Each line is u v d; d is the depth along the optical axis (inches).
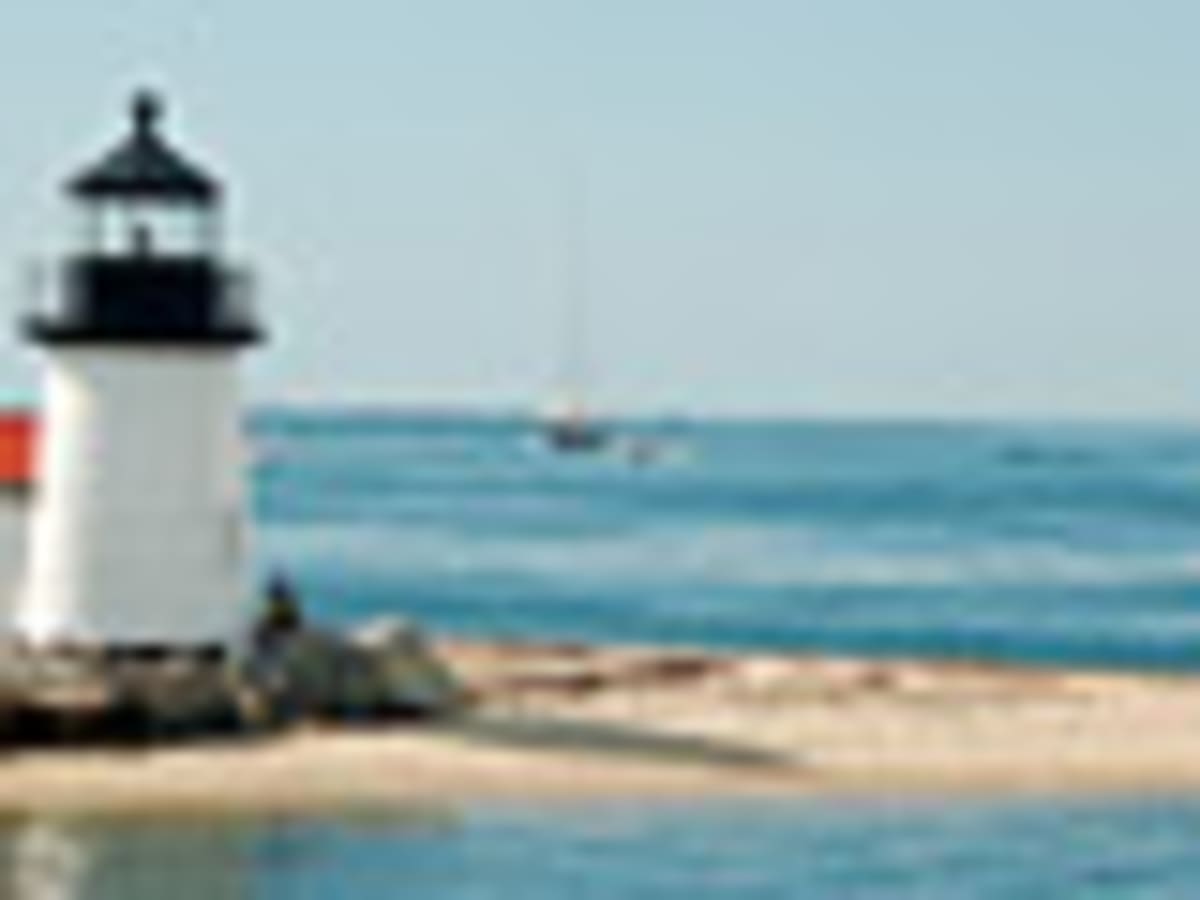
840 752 5487.2
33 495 5546.3
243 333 5408.5
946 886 4424.2
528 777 5167.3
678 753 5423.2
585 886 4384.8
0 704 5191.9
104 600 5378.9
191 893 4244.6
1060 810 5032.0
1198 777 5334.6
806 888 4411.9
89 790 4921.3
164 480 5383.9
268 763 5162.4
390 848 4586.6
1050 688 6382.9
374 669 5625.0
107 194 5354.3
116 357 5359.3
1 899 4185.5
